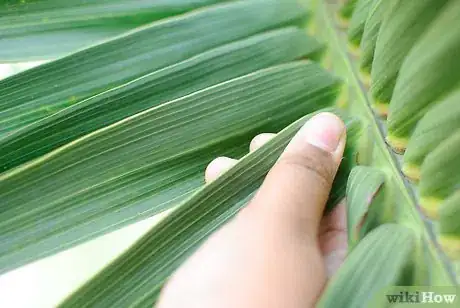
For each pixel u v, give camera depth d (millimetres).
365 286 192
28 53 260
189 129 248
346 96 256
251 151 243
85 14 261
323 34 266
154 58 257
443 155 188
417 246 198
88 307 212
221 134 252
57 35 262
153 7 266
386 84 221
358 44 254
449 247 189
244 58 261
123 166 243
